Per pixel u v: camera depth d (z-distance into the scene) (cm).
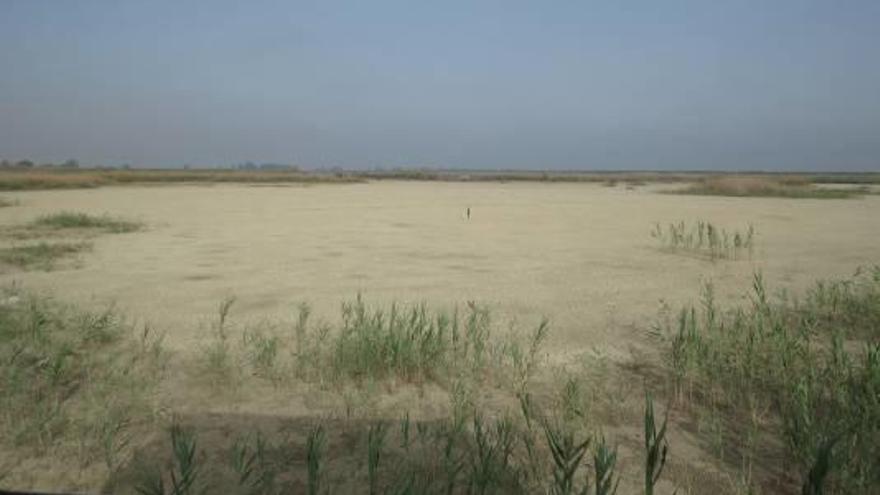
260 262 730
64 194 2236
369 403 304
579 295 562
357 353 348
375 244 906
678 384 336
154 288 571
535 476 232
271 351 371
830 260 763
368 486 227
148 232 1028
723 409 304
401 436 269
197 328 434
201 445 257
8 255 733
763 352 344
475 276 654
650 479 188
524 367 360
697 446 265
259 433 269
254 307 503
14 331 391
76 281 597
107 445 244
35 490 220
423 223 1242
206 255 779
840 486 226
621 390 329
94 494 218
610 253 827
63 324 422
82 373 334
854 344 401
